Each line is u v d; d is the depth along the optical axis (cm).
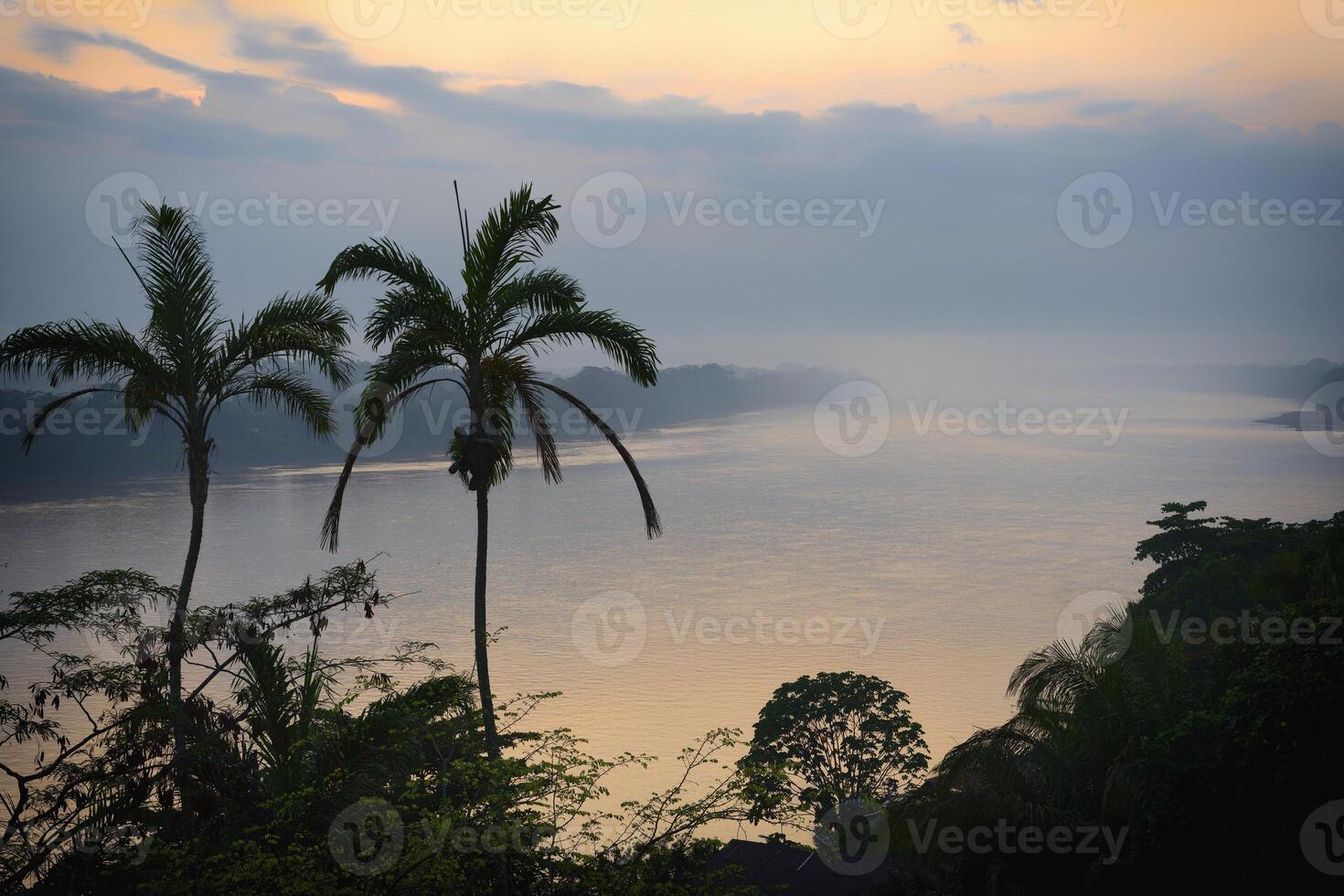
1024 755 1922
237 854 1441
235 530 17862
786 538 19475
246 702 1797
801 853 2903
